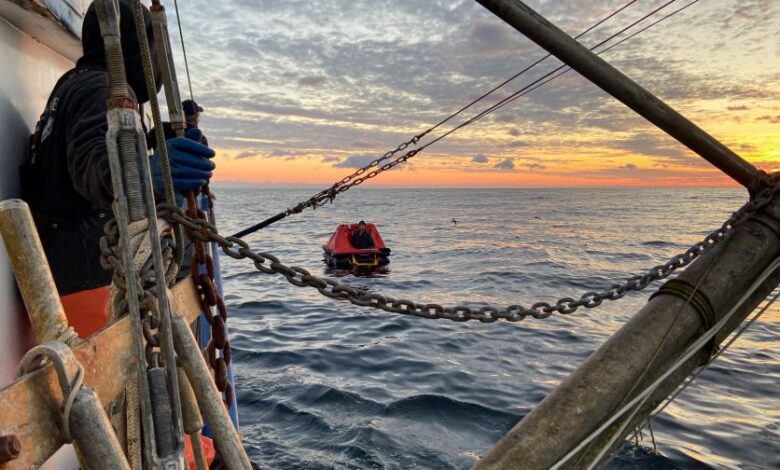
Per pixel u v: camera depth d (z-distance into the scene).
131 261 1.30
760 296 2.29
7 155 1.98
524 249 31.50
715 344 2.13
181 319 1.56
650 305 2.10
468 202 143.62
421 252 29.53
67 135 1.74
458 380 7.77
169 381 1.35
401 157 6.89
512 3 2.04
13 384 0.97
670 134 2.31
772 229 2.27
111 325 1.38
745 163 2.36
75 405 1.07
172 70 1.96
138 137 1.28
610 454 1.80
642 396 1.78
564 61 2.15
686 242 37.06
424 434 5.90
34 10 1.95
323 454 5.40
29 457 0.96
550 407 1.70
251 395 7.02
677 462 5.30
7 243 1.26
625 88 2.18
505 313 2.75
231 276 19.81
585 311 13.27
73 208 2.03
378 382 7.64
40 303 1.28
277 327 11.45
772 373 8.25
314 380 7.64
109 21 1.24
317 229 47.12
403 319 12.12
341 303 14.30
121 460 1.11
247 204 116.00
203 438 3.12
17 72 2.15
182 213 1.64
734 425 6.26
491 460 1.54
